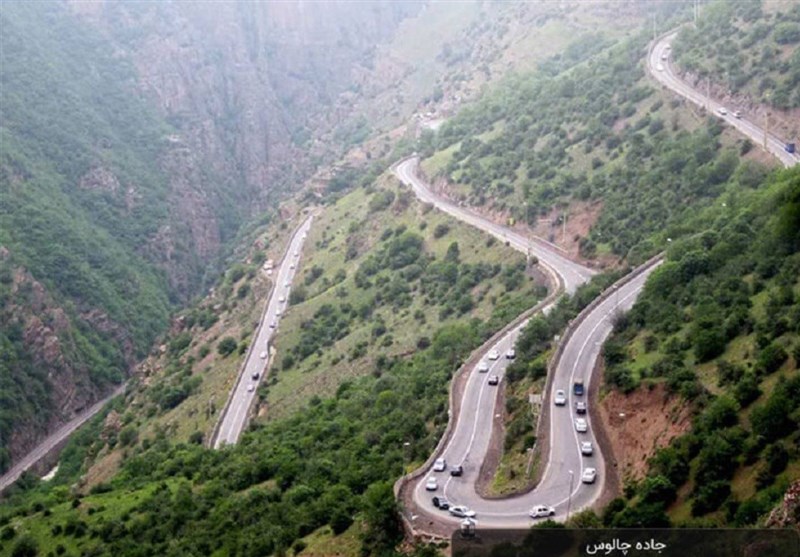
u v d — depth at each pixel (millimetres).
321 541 80812
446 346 127250
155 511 106750
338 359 153875
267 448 115500
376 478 89500
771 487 58188
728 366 73438
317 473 98625
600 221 152500
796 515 53031
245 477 107375
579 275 141375
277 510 91750
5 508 138875
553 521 67812
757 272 88062
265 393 154625
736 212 112250
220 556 86250
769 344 73375
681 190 143875
